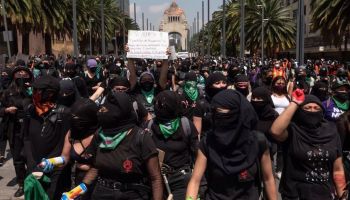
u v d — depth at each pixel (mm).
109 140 4039
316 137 4594
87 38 69312
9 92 8305
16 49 45156
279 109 8422
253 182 4016
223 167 3916
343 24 32281
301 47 20609
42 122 5512
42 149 5480
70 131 5059
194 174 4062
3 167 10297
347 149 5285
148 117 6199
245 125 3879
